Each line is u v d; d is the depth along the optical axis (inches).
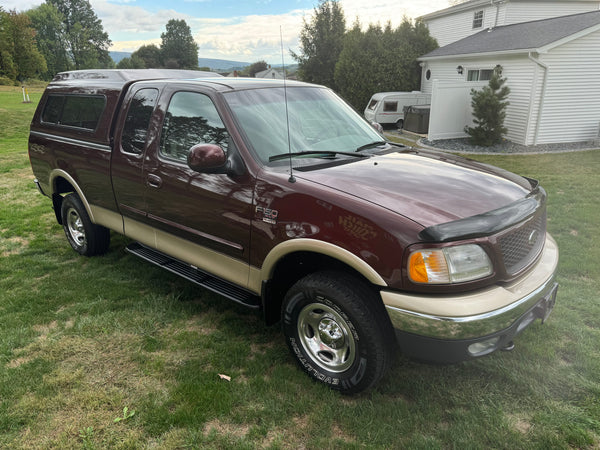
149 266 187.5
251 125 124.8
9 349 128.6
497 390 109.4
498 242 95.1
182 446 94.8
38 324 143.3
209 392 109.7
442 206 98.8
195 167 113.3
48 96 199.5
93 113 168.9
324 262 111.0
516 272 100.3
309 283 106.5
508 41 627.2
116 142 156.6
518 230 101.1
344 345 107.5
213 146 113.7
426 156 135.8
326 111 146.9
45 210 273.7
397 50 851.4
